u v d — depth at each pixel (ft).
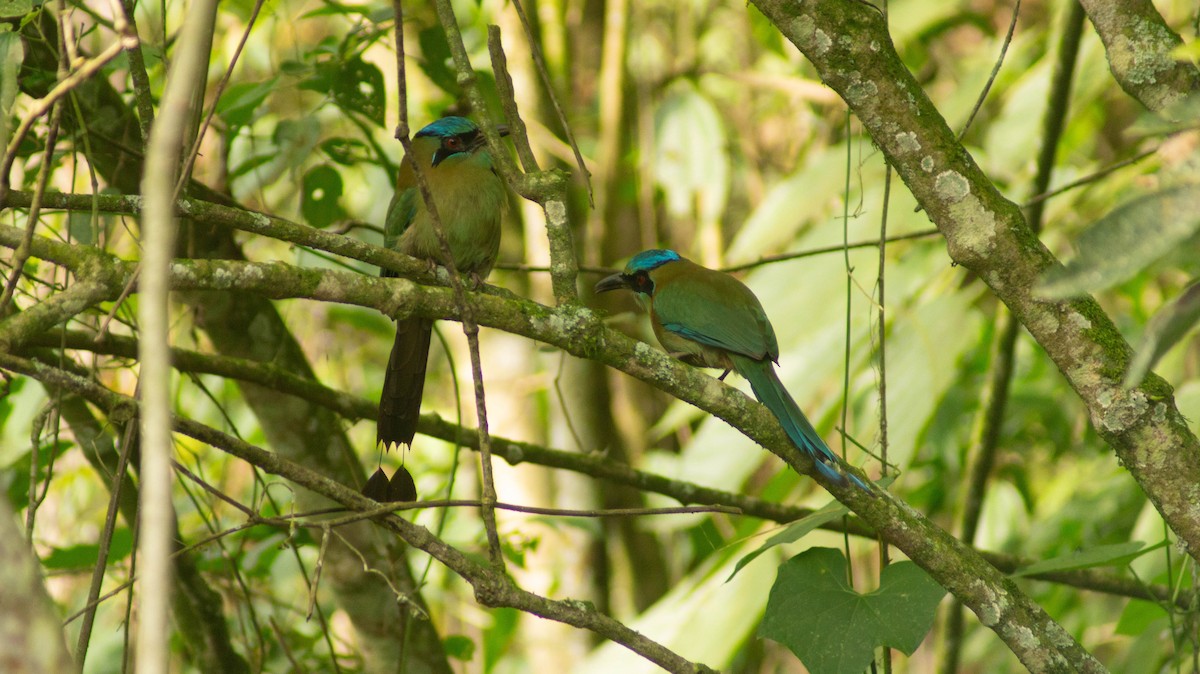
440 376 60.23
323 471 33.47
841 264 45.27
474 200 28.71
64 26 19.10
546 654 52.95
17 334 16.62
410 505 18.85
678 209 56.95
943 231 19.51
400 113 18.75
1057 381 51.96
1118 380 18.71
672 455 52.65
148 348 9.61
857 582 47.06
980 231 19.13
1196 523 18.34
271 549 33.73
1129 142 52.42
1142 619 34.04
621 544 54.03
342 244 21.03
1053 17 47.70
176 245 30.53
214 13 21.59
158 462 9.30
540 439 52.95
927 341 41.19
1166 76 18.74
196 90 21.62
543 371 53.26
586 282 54.49
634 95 60.59
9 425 38.93
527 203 54.13
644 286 31.27
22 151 27.66
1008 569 32.50
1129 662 38.75
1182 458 18.52
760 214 48.08
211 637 31.30
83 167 34.65
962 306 41.68
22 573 8.74
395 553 34.27
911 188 19.66
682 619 41.29
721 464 42.75
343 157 33.68
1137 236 11.48
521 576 51.52
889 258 45.62
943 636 37.65
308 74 32.04
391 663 34.14
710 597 41.14
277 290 19.35
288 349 33.63
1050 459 54.54
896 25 54.65
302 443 33.22
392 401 24.67
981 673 55.98
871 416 41.78
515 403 53.06
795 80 54.75
